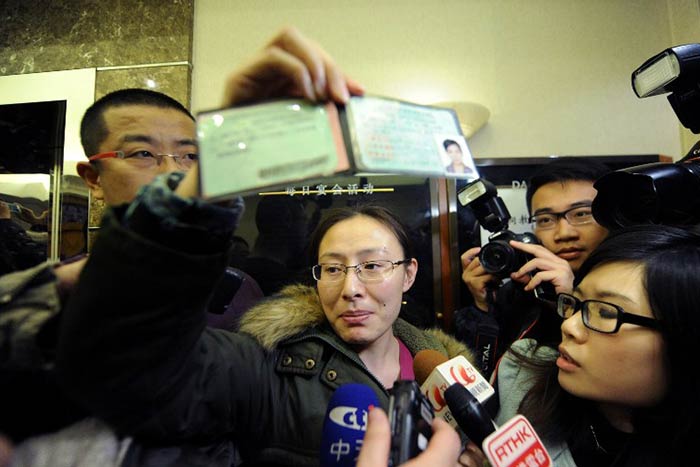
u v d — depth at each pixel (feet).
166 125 3.00
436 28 5.67
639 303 2.11
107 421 1.37
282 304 2.75
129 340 1.23
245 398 2.21
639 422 2.26
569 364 2.31
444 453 1.47
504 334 4.10
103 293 1.17
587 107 5.55
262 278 5.02
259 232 5.12
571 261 3.87
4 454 1.36
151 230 1.22
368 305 2.70
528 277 3.63
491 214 4.12
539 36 5.65
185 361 1.50
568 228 3.86
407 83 5.58
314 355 2.58
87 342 1.19
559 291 3.39
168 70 5.52
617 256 2.24
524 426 1.86
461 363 2.21
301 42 1.33
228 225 1.31
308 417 2.35
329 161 1.28
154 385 1.35
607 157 5.29
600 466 2.44
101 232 1.23
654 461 2.19
